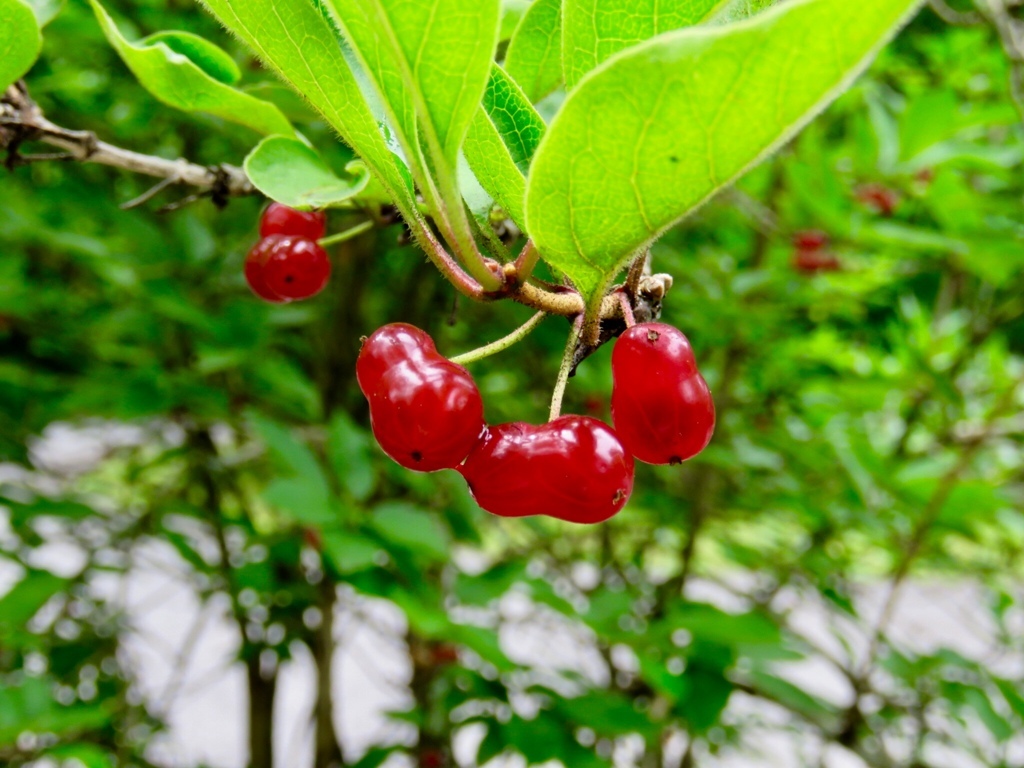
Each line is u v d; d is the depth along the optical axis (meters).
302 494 0.17
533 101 0.10
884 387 0.25
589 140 0.05
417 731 0.26
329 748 0.28
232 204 0.26
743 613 0.20
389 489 0.27
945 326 0.29
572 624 0.27
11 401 0.26
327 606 0.27
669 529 0.32
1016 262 0.24
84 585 0.27
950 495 0.21
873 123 0.26
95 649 0.26
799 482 0.25
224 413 0.23
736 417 0.26
